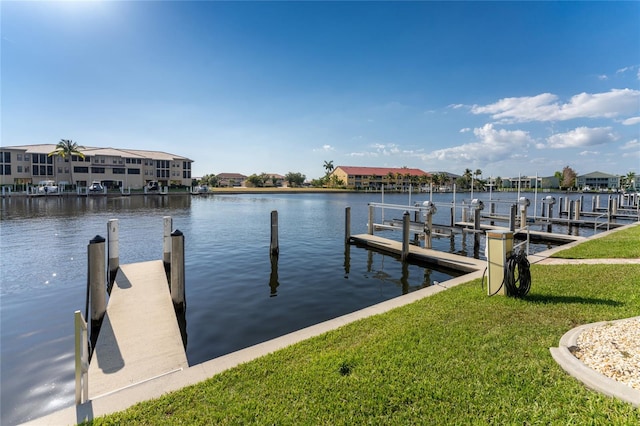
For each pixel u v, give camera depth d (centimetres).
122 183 7500
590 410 315
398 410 333
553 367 392
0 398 486
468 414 323
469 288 741
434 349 448
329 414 330
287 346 484
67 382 527
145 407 355
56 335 693
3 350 628
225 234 2022
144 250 1566
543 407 326
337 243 1728
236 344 663
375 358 430
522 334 483
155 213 3281
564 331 489
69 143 6625
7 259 1348
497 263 671
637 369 359
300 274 1158
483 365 404
